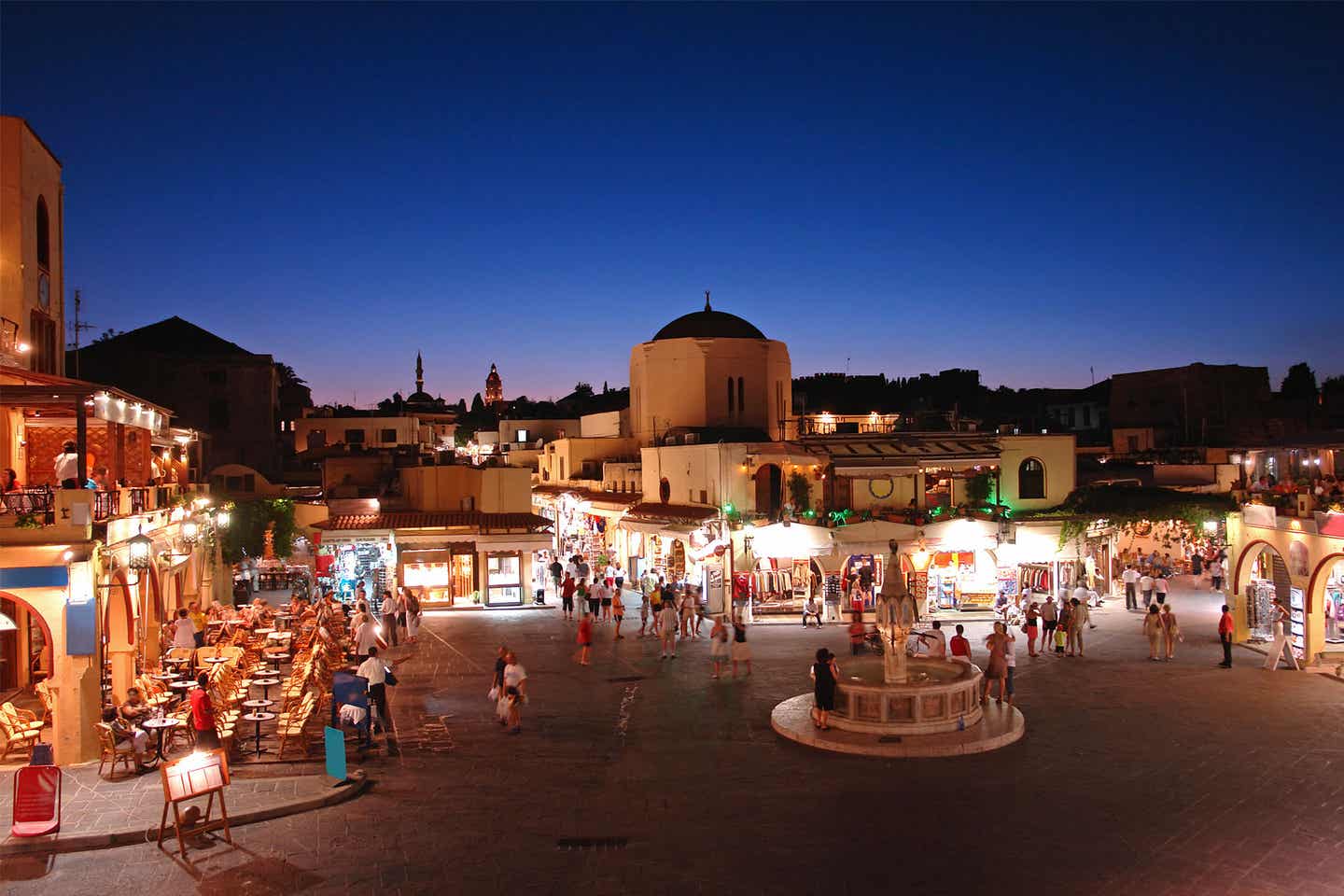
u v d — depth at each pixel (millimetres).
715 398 43375
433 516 36281
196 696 15375
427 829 13289
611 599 32500
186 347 49281
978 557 33062
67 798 14172
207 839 12914
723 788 14977
